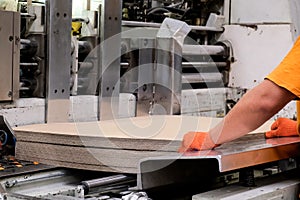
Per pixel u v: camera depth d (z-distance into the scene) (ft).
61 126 7.60
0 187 6.19
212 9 12.45
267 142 7.44
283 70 6.34
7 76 8.33
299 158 8.23
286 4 11.23
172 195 7.39
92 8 10.15
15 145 7.47
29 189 6.55
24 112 8.63
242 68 11.99
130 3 11.35
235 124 6.47
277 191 6.90
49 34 8.90
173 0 12.10
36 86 9.03
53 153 6.93
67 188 6.57
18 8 9.20
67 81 9.22
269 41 11.58
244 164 6.48
